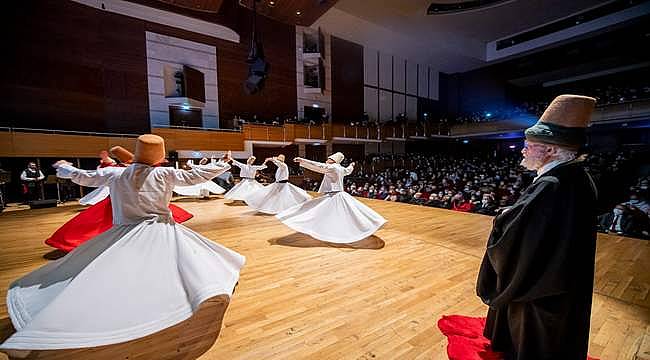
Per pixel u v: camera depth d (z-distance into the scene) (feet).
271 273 10.71
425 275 10.55
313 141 57.00
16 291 6.12
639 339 6.84
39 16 36.35
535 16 64.80
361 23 62.69
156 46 44.93
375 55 74.38
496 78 83.61
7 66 34.58
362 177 55.31
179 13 46.62
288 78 59.93
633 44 61.16
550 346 4.82
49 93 37.06
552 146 5.04
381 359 6.22
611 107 57.31
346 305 8.45
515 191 31.17
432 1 58.23
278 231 16.84
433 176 50.83
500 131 72.84
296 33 60.75
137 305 5.62
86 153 35.29
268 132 51.24
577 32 64.44
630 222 19.10
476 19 65.51
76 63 38.86
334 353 6.40
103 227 12.53
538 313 4.88
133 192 6.78
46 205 27.58
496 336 5.91
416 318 7.77
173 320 5.67
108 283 5.68
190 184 7.26
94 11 40.04
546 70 73.77
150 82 44.45
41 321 4.99
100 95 40.60
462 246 13.93
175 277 6.26
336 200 14.44
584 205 4.72
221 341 6.77
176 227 7.28
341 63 68.28
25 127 35.63
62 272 6.32
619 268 10.94
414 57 79.05
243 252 13.05
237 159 47.42
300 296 8.96
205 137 44.19
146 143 6.93
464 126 80.28
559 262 4.58
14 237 15.93
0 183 25.40
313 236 13.47
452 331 7.01
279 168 22.36
